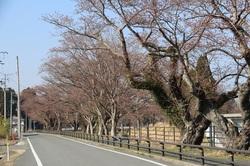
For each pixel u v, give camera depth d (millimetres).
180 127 34719
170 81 31578
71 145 49188
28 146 50594
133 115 57906
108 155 31109
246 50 21438
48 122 133250
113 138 43406
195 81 27719
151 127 57438
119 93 51562
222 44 24547
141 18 27766
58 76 62938
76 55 53656
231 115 35281
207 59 28250
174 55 27875
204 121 30172
